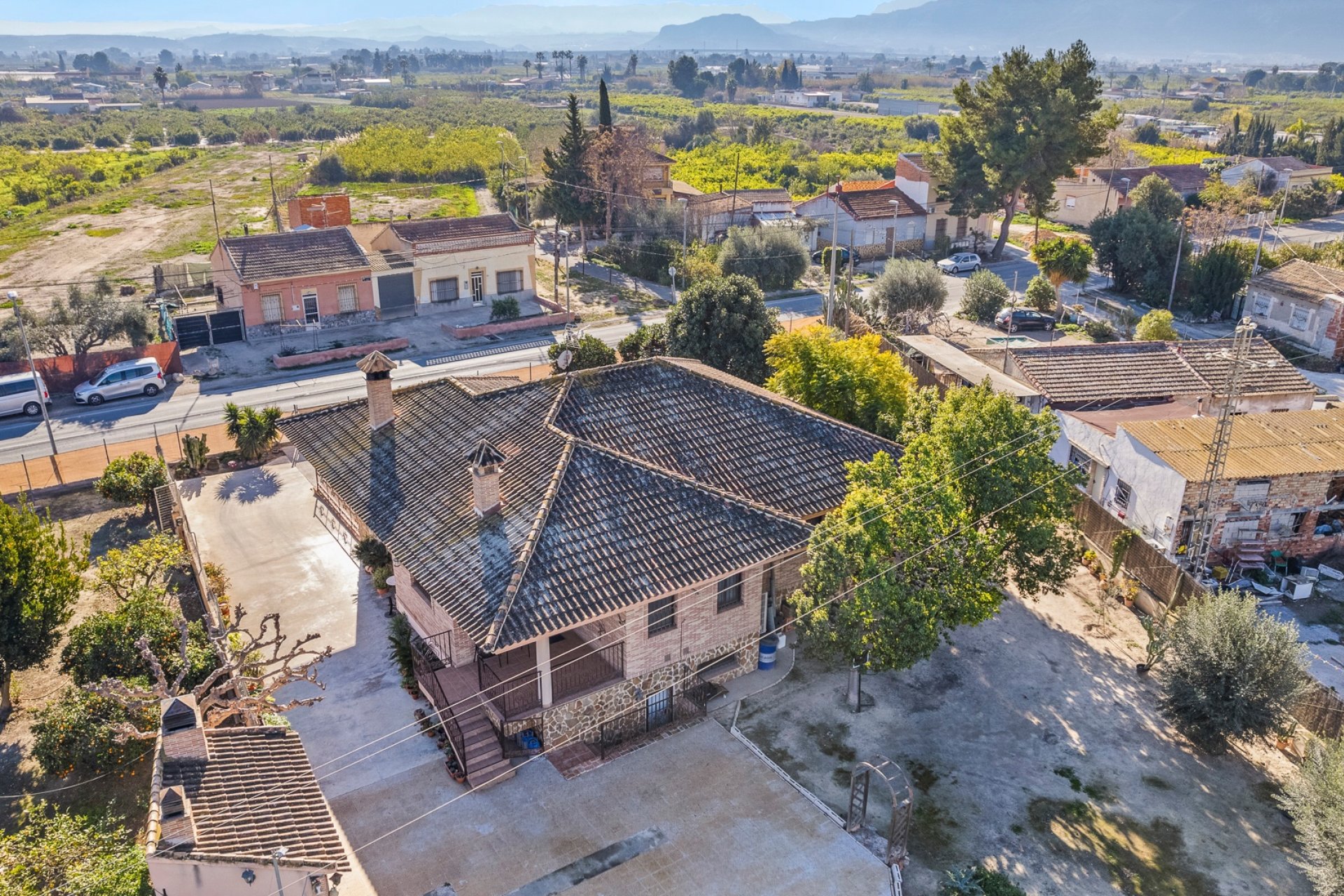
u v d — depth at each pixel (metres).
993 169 78.56
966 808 21.92
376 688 26.05
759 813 21.70
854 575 23.33
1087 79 77.19
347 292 61.59
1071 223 97.00
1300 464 32.00
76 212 105.69
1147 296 69.50
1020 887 19.73
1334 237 87.62
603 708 23.97
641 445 27.30
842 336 48.41
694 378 30.20
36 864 17.45
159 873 15.64
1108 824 21.50
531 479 24.92
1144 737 24.42
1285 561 32.66
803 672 26.94
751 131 157.25
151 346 51.50
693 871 20.06
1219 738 23.56
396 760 23.38
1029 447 26.17
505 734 23.06
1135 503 34.16
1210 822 21.59
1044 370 42.59
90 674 23.45
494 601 21.44
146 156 147.62
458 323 62.56
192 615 29.56
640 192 85.56
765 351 38.72
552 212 86.75
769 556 24.08
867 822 21.52
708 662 25.83
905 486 24.25
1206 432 34.12
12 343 51.38
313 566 32.50
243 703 20.53
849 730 24.53
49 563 24.67
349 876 19.94
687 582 22.83
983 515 26.33
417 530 25.02
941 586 23.31
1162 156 137.62
